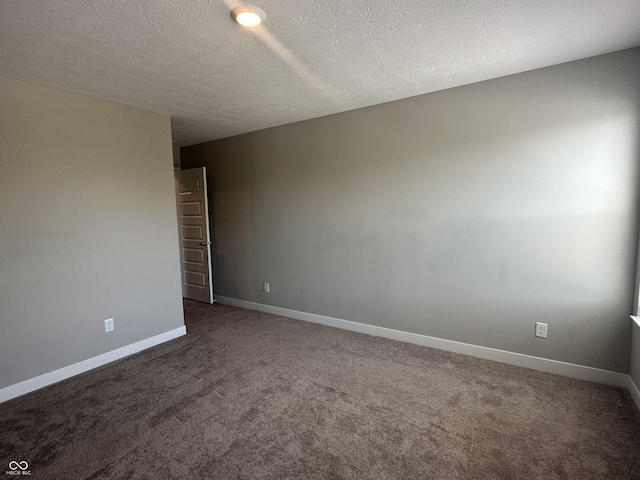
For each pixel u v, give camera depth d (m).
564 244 2.39
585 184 2.29
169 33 1.78
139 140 3.09
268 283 4.19
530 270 2.53
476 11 1.63
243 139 4.15
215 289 4.84
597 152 2.23
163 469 1.65
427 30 1.81
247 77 2.40
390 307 3.24
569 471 1.60
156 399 2.27
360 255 3.38
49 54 1.99
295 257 3.88
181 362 2.84
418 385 2.38
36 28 1.70
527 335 2.59
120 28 1.72
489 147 2.59
